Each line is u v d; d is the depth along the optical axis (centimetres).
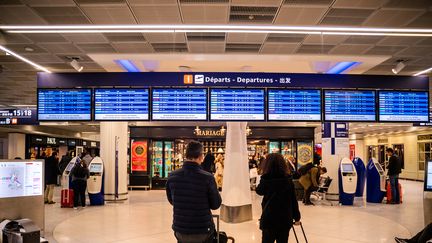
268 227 426
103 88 673
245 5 525
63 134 2614
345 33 643
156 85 669
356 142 3547
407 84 693
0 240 494
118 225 819
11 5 532
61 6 535
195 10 545
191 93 666
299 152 1650
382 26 611
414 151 2475
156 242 663
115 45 742
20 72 1017
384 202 1230
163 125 1641
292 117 668
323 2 518
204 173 354
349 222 860
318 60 643
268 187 429
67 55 823
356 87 682
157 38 694
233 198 830
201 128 1645
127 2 518
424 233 568
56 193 1532
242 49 770
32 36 683
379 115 682
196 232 344
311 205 1148
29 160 553
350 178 1155
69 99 676
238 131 856
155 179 1642
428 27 613
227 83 666
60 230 767
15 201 532
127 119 666
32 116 1330
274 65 674
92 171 1154
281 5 527
